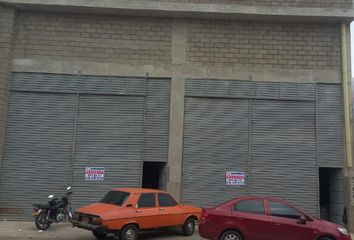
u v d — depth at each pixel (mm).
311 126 17844
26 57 17781
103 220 11930
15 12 17891
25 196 16984
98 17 18156
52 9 17875
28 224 15977
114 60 17906
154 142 17547
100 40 18016
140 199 13078
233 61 18109
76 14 18125
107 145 17453
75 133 17469
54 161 17266
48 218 14602
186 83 17891
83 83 17719
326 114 17922
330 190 18422
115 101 17719
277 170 17562
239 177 17438
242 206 11898
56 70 17703
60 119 17531
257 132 17766
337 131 17828
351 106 17766
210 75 17953
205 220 11867
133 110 17703
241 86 17969
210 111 17812
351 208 17031
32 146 17297
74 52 17875
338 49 18297
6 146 17219
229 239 11594
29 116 17469
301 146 17719
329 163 17609
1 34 17547
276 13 17797
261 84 18016
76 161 17312
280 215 11703
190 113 17750
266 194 17391
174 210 13758
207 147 17594
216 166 17484
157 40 18125
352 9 17938
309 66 18172
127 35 18109
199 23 18328
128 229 12406
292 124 17859
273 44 18266
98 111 17641
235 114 17844
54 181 17141
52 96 17641
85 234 13992
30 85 17609
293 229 11492
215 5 17781
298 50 18250
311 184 17484
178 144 17453
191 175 17359
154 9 17688
